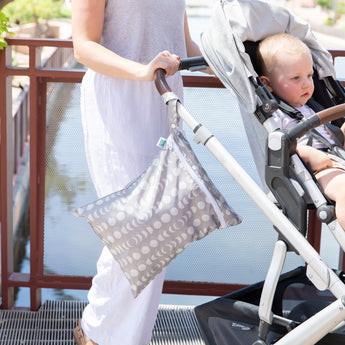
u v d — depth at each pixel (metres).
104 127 2.79
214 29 2.66
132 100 2.76
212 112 3.52
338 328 2.52
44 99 3.52
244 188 2.31
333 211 2.27
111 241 2.43
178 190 2.40
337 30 39.53
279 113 2.67
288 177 2.32
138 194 2.43
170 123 2.46
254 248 3.71
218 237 3.69
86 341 2.99
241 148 3.56
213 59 2.65
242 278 3.74
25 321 3.55
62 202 3.62
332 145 2.70
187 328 3.49
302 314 2.58
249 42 2.86
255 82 2.54
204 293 3.75
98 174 2.86
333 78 2.95
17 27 24.58
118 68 2.54
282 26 2.89
